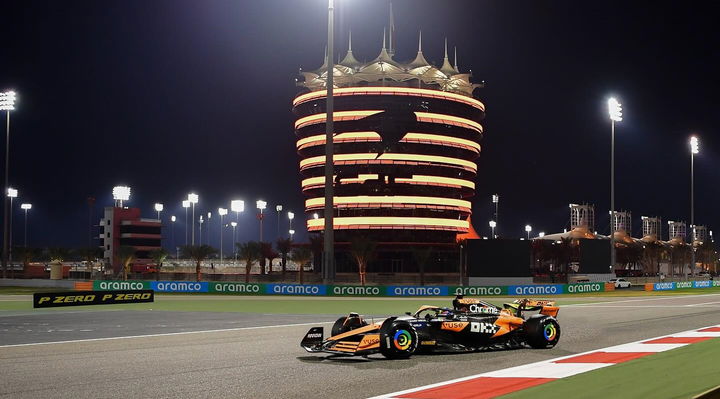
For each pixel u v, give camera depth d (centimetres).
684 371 1123
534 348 1594
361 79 10006
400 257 9900
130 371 1258
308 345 1436
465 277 7888
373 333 1415
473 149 10025
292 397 991
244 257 8175
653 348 1498
